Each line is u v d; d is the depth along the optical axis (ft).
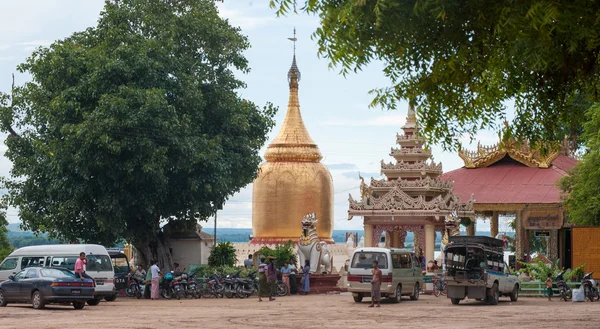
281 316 91.04
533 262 159.84
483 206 175.11
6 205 166.30
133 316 90.58
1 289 107.86
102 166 141.49
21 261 122.83
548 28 44.57
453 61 47.91
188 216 156.87
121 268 144.66
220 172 150.71
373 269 108.58
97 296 118.01
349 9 45.50
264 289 126.62
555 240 180.45
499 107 56.39
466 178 184.03
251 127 163.43
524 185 176.76
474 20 47.42
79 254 119.34
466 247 114.32
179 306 112.37
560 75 53.98
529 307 109.60
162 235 164.14
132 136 139.54
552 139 57.72
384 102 52.24
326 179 215.92
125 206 146.00
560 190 171.63
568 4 43.91
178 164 144.87
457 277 114.11
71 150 141.49
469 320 85.20
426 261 157.99
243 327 75.92
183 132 145.28
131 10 156.15
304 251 157.17
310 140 220.43
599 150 141.38
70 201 144.05
